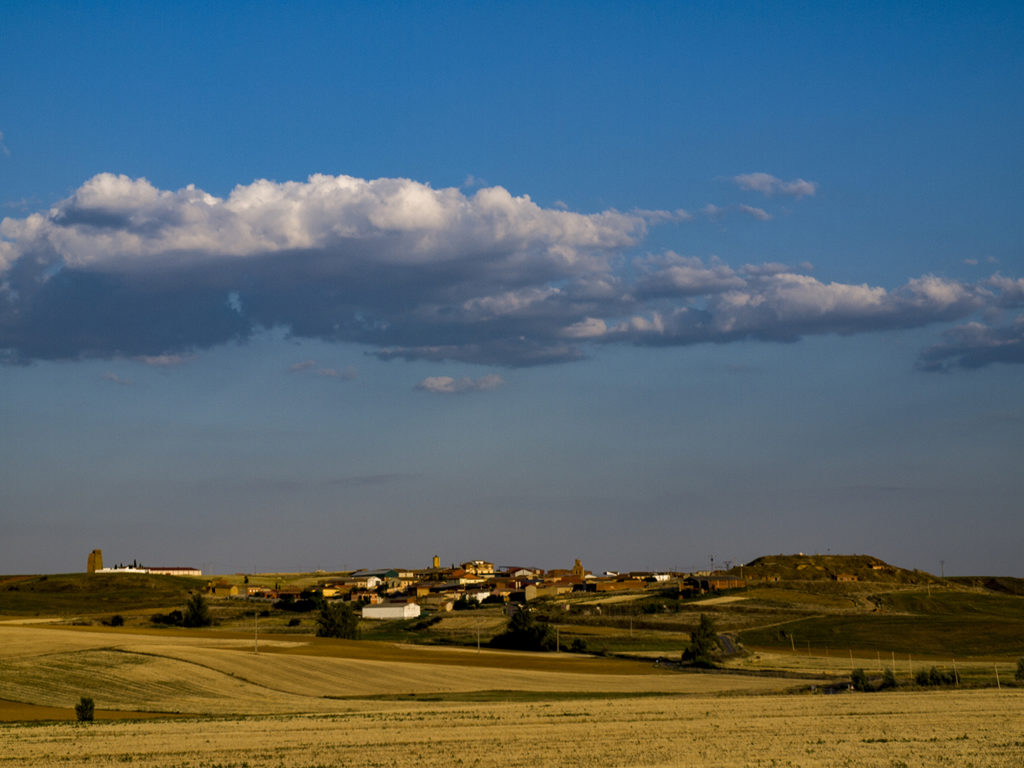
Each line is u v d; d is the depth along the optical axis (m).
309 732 76.00
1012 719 82.44
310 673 127.62
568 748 68.19
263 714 92.50
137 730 77.31
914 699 101.75
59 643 138.62
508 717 86.31
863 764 61.75
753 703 99.19
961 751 66.25
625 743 70.38
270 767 61.34
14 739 72.38
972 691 114.12
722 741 71.25
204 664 123.88
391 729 77.81
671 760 63.44
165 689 108.44
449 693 119.31
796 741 71.19
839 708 92.38
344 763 62.66
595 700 107.31
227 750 67.25
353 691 118.19
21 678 107.94
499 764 62.34
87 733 75.56
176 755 65.38
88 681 109.06
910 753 65.62
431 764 62.25
